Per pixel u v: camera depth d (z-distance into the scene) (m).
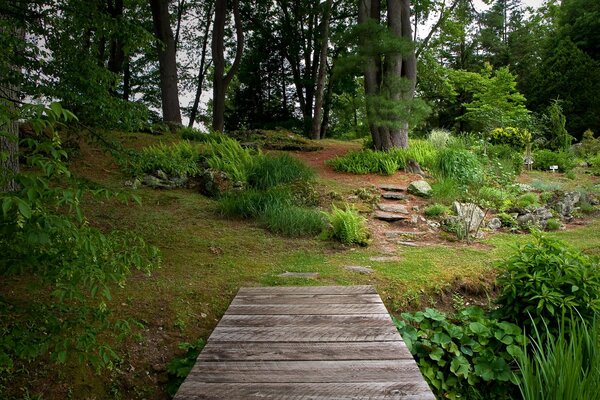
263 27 26.64
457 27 20.92
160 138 13.02
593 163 14.95
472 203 8.77
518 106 23.28
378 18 14.16
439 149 12.91
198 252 6.25
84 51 4.57
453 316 4.86
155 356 3.89
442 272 5.73
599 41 26.61
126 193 2.38
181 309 4.52
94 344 2.73
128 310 4.37
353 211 8.09
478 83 26.33
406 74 13.16
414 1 20.20
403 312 4.88
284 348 3.26
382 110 11.75
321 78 21.50
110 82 4.68
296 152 14.25
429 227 8.17
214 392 2.58
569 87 24.62
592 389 2.83
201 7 24.88
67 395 3.39
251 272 5.62
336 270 5.75
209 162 10.33
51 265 2.34
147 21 19.67
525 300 4.21
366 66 12.42
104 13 4.66
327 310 4.14
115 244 2.64
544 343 4.10
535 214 8.84
